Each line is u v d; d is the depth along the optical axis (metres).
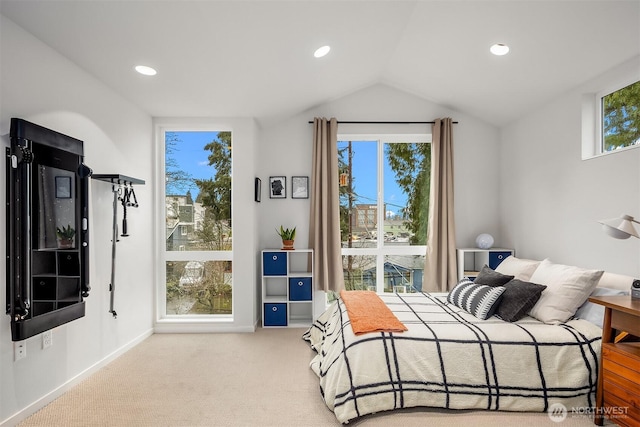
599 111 2.97
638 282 2.03
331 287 4.13
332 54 3.04
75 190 2.42
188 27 2.23
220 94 3.27
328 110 4.27
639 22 2.21
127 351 3.19
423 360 2.13
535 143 3.64
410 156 4.32
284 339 3.52
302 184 4.25
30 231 1.99
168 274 3.93
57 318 2.21
